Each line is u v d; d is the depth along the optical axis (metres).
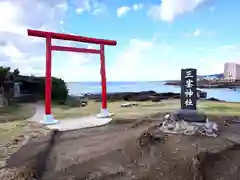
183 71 9.16
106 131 10.43
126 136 8.62
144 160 6.50
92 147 7.93
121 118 13.77
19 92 22.56
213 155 6.27
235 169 5.77
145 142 7.42
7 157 6.91
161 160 6.33
